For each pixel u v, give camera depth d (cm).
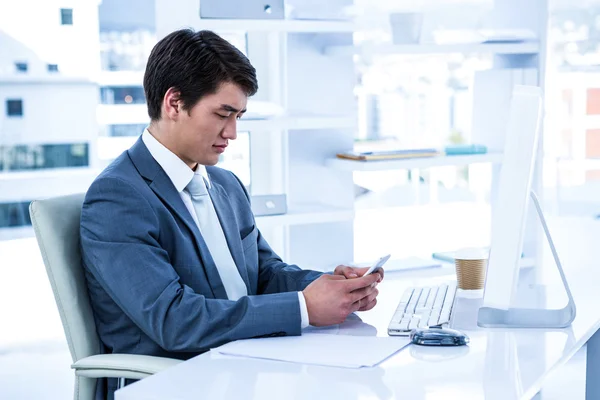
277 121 265
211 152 179
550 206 357
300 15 269
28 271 287
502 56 328
